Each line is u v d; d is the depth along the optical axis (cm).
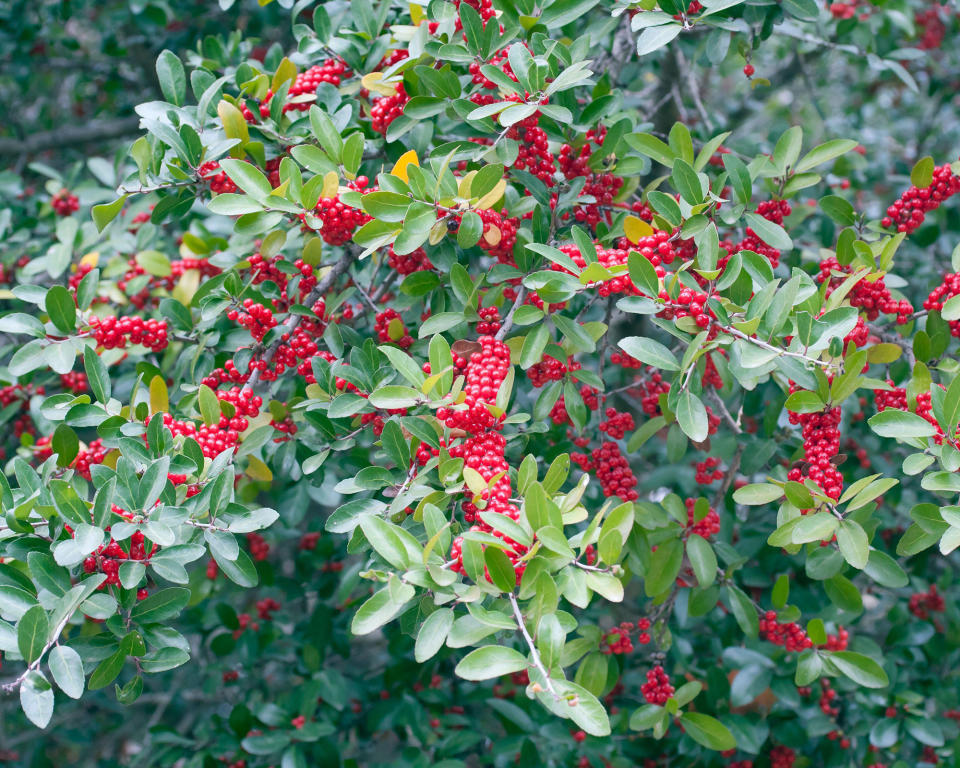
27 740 551
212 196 304
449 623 193
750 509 431
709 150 286
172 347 401
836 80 689
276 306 317
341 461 338
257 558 421
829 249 386
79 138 591
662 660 320
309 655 411
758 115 648
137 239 426
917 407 251
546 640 179
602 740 383
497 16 302
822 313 255
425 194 240
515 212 293
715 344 231
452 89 287
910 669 400
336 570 449
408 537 197
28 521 233
